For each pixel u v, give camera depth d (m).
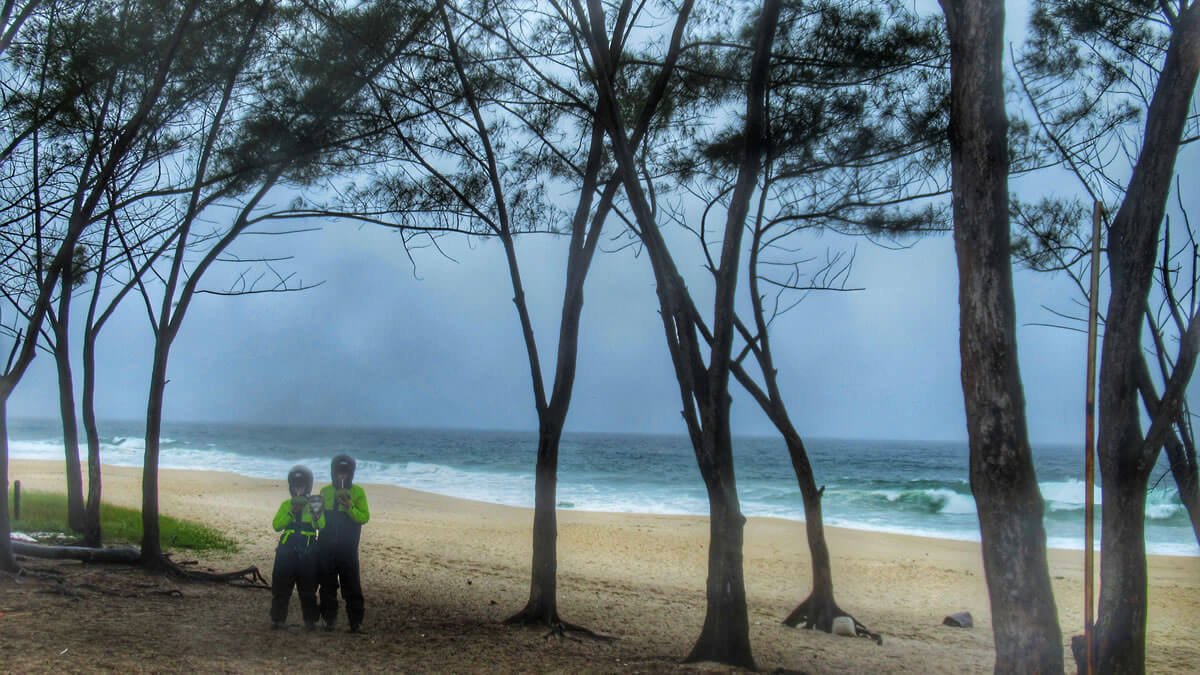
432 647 7.38
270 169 9.88
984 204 4.73
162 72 8.30
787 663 8.09
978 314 4.72
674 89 9.63
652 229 7.55
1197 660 10.02
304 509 7.73
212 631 7.27
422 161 9.58
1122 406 4.98
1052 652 4.56
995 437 4.66
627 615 11.02
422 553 16.91
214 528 18.14
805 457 10.38
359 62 8.96
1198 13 4.95
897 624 12.03
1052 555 21.47
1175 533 27.83
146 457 10.33
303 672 6.11
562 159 9.91
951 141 4.92
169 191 9.96
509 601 11.22
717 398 7.34
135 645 6.47
